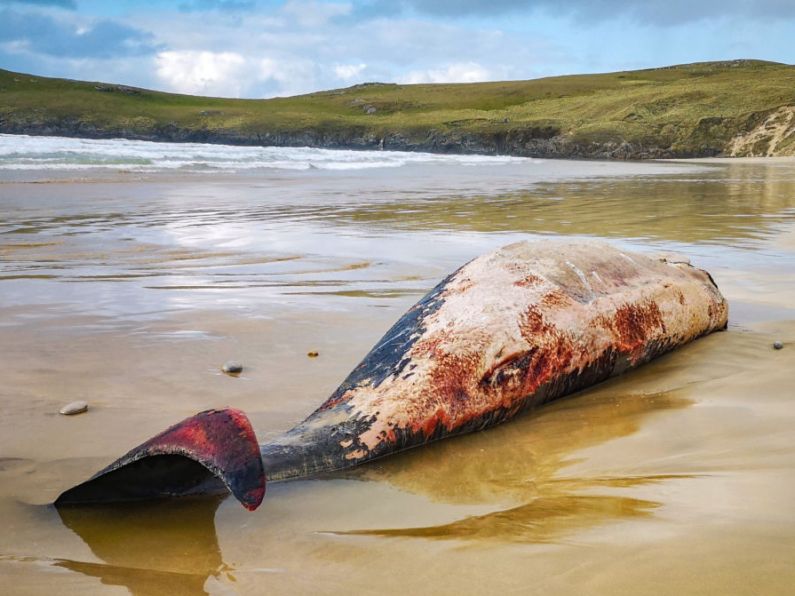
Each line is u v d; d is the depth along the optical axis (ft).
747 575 6.39
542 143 183.62
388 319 17.62
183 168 75.72
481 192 56.54
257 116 228.63
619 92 239.30
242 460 7.60
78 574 6.84
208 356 14.46
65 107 229.04
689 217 40.19
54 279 21.59
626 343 13.73
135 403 11.85
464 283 13.03
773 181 74.43
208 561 7.13
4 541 7.53
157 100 271.69
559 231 34.01
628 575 6.49
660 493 8.50
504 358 11.79
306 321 17.29
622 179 77.20
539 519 7.95
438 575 6.72
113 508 8.36
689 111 180.45
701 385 13.17
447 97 274.16
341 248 28.40
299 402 12.07
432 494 8.91
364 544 7.45
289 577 6.78
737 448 9.95
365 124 215.10
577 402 12.65
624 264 15.11
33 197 43.78
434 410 10.87
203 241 29.48
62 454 9.86
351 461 9.95
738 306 19.47
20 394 12.14
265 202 45.42
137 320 17.08
